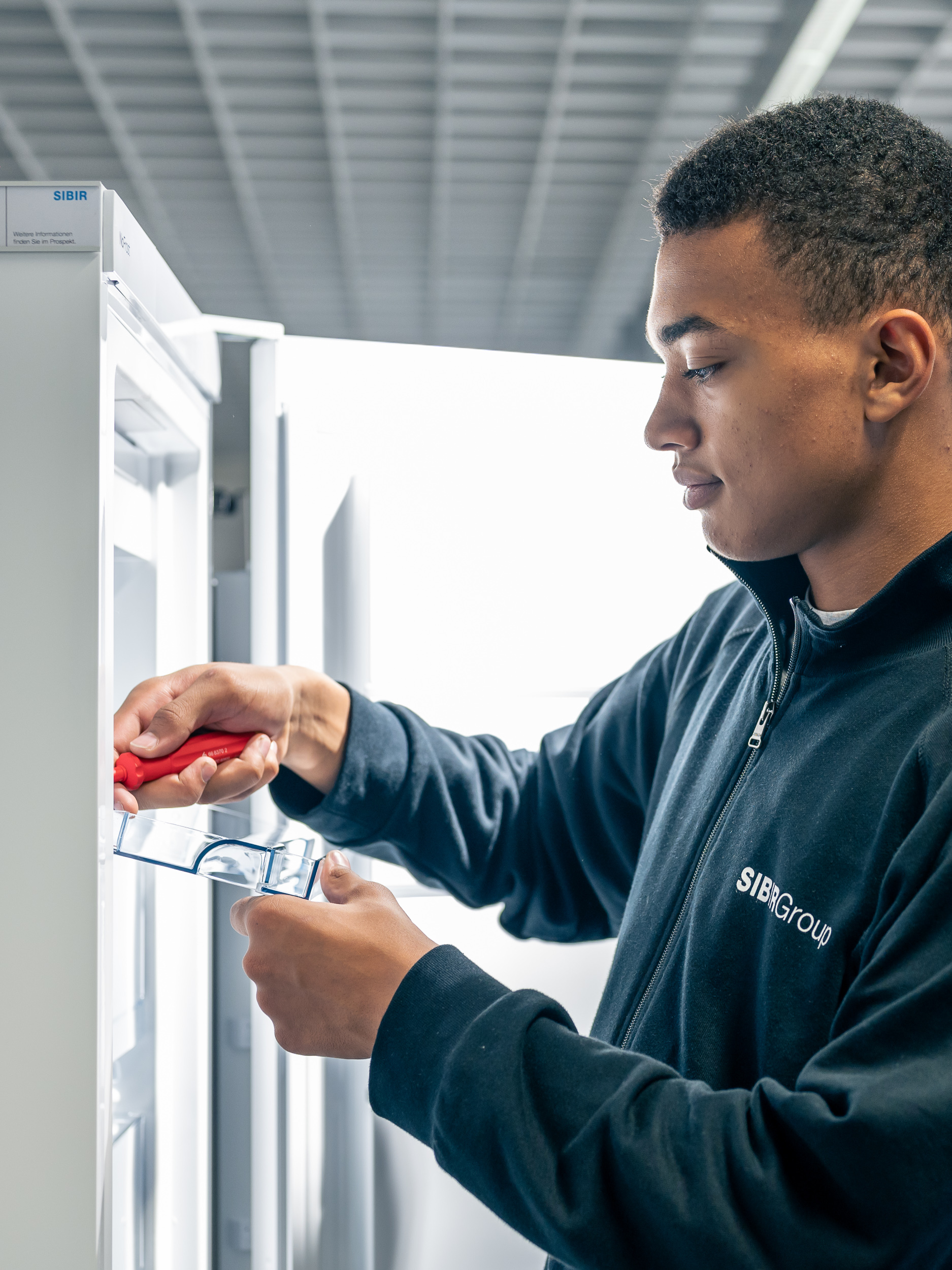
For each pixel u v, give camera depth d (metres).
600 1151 0.50
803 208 0.61
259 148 3.42
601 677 1.25
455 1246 1.13
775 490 0.65
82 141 3.39
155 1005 0.97
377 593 1.17
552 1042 0.54
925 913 0.50
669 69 2.98
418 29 2.83
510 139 3.33
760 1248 0.47
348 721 0.94
